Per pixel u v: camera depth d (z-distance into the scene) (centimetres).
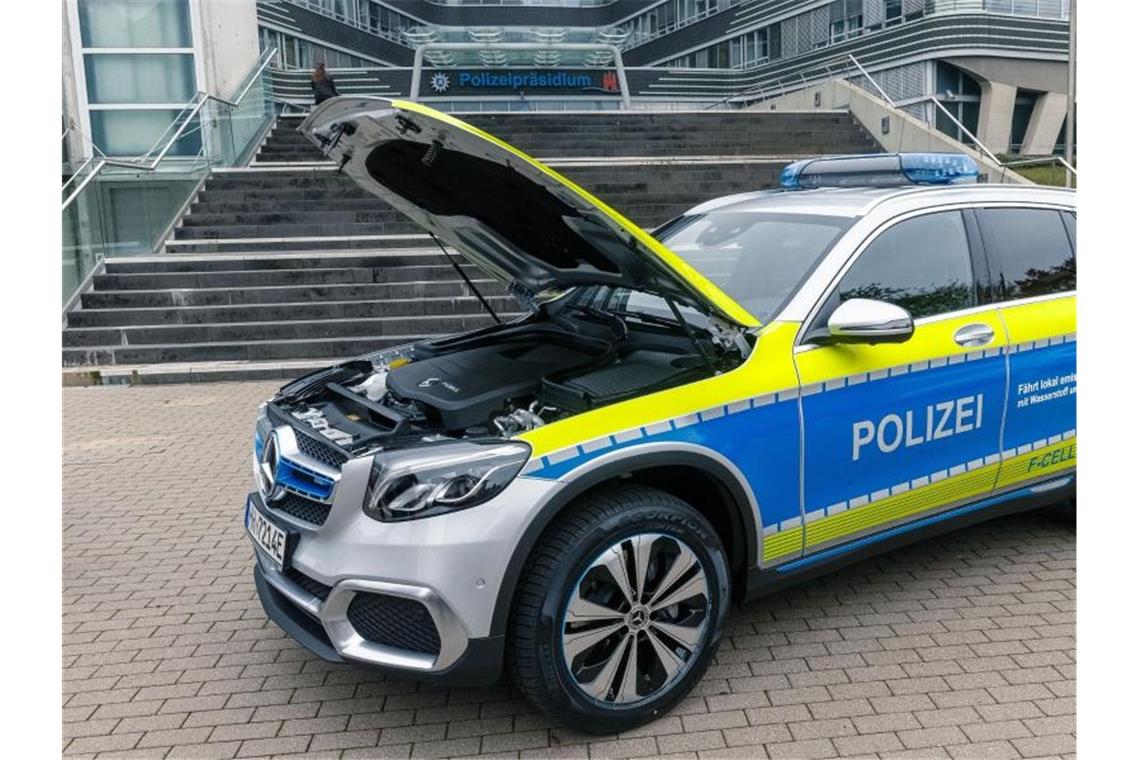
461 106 3475
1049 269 399
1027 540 442
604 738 294
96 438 686
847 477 330
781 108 2538
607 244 312
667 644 298
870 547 346
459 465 266
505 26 4706
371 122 311
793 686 321
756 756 283
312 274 1074
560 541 273
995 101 3039
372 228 1307
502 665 271
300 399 352
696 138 1919
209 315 1005
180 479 584
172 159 1335
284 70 3272
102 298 1020
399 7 4481
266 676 341
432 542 261
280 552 292
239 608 400
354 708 318
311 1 3844
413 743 295
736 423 302
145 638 372
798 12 3606
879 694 315
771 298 344
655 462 284
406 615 269
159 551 466
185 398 822
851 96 2070
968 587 393
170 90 1658
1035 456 383
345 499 273
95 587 423
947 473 357
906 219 367
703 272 377
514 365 346
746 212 413
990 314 373
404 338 980
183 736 303
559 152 1814
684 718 304
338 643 277
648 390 303
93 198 1087
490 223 358
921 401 345
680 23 4331
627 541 282
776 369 314
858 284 345
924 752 284
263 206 1360
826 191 422
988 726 296
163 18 1644
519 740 295
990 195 397
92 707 321
